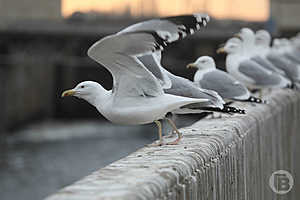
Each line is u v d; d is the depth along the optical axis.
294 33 55.81
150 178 5.77
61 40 65.56
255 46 16.30
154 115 7.73
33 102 59.00
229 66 14.90
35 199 29.61
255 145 10.94
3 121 50.59
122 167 6.30
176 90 9.05
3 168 36.38
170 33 6.82
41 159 39.19
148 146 7.97
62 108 63.50
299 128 18.53
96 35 62.34
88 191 5.24
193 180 6.67
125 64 7.50
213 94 9.09
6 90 51.69
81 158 39.78
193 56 64.31
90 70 64.81
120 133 50.56
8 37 62.97
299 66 17.73
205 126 9.61
